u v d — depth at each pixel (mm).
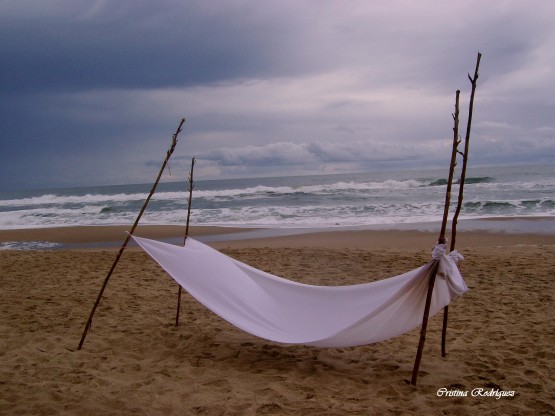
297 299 4965
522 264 9359
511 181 34562
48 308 6680
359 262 10008
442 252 3996
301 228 17172
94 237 16688
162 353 4969
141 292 7660
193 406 3625
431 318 6234
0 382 4062
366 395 3904
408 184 33688
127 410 3557
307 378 4285
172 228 18266
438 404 3748
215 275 5051
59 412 3504
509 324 5789
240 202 29188
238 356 4914
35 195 67875
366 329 4125
